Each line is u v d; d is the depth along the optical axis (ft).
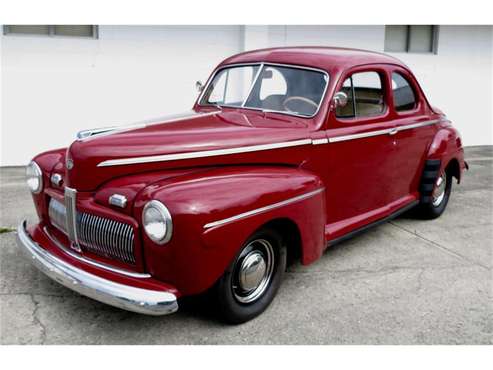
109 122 26.78
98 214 10.40
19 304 11.69
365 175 14.66
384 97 15.47
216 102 15.44
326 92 13.32
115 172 10.60
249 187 10.49
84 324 11.00
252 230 10.32
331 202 13.73
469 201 21.83
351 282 13.47
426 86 33.94
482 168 28.40
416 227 18.17
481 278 13.94
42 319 11.12
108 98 26.50
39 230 12.19
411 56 33.01
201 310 11.72
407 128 16.15
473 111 35.76
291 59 14.19
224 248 9.87
